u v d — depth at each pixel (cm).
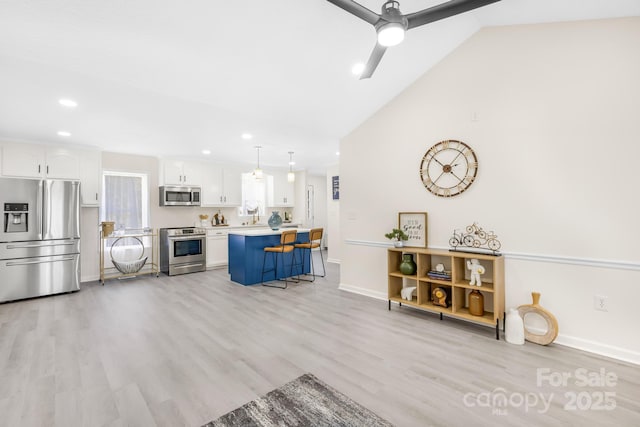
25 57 238
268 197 769
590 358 233
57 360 232
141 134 430
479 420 165
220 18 223
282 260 518
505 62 284
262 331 289
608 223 237
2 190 387
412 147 356
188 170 604
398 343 262
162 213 593
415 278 329
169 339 271
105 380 205
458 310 305
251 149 547
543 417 167
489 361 230
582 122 247
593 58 242
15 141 419
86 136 425
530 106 272
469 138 309
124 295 417
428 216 344
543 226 266
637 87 225
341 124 414
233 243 500
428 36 288
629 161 228
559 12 242
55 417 168
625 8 220
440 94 330
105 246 527
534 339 261
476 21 282
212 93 317
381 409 175
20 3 192
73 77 270
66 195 432
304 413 172
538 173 268
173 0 204
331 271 584
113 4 202
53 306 369
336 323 310
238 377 209
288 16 229
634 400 182
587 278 246
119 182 547
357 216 422
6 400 183
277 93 331
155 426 162
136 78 279
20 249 396
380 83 341
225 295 415
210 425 162
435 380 204
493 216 294
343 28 248
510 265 283
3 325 305
